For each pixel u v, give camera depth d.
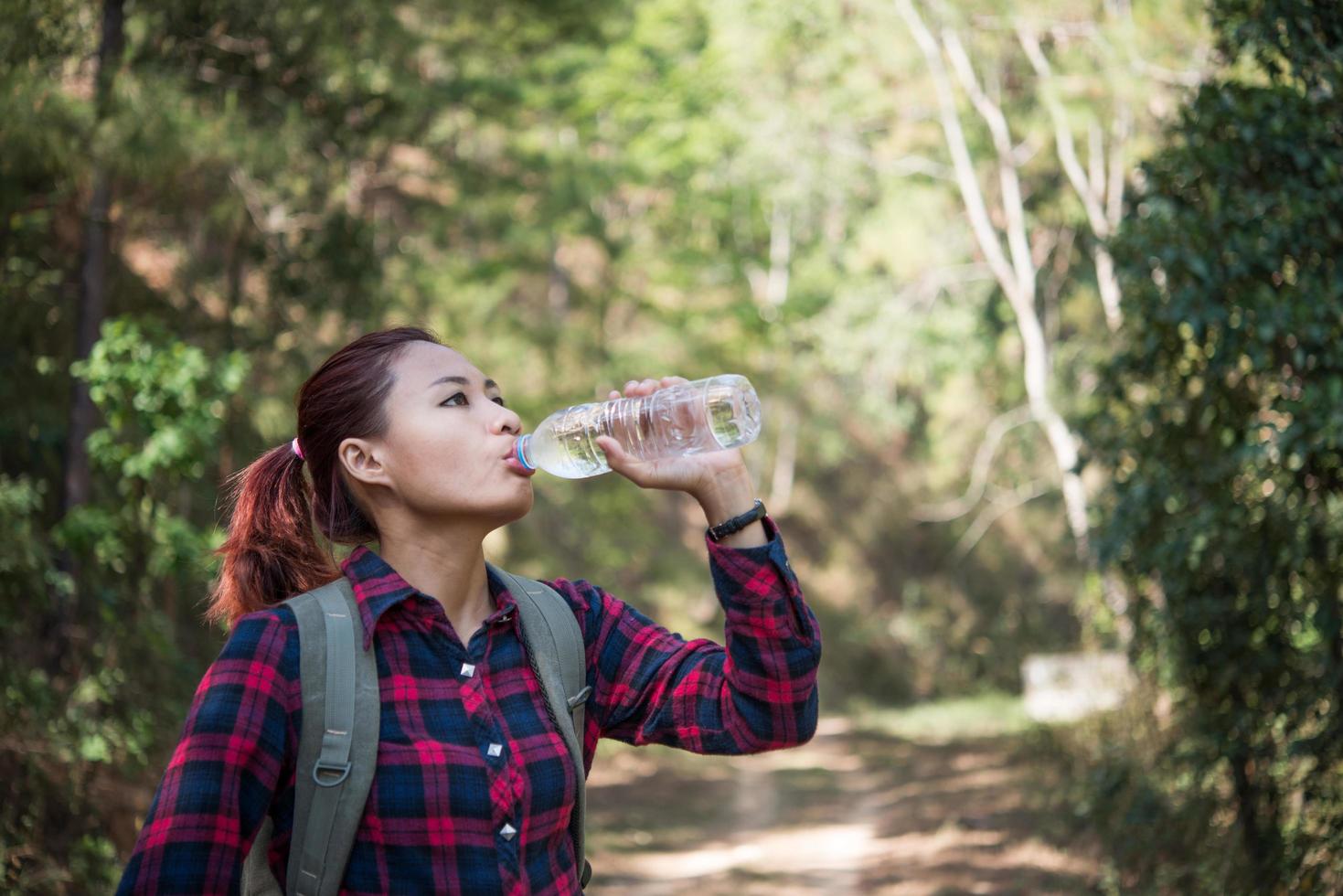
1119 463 6.29
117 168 6.73
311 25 8.34
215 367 6.91
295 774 1.56
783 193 20.61
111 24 7.21
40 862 5.79
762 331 22.11
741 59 18.67
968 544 29.64
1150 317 5.61
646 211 22.00
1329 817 5.29
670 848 11.13
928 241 21.39
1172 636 6.06
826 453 28.89
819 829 12.20
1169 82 13.97
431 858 1.55
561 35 11.84
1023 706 24.09
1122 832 7.70
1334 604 5.24
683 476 1.74
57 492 8.09
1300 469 5.07
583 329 19.06
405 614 1.65
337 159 9.30
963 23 16.95
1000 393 24.39
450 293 16.12
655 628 1.91
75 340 8.28
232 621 1.86
